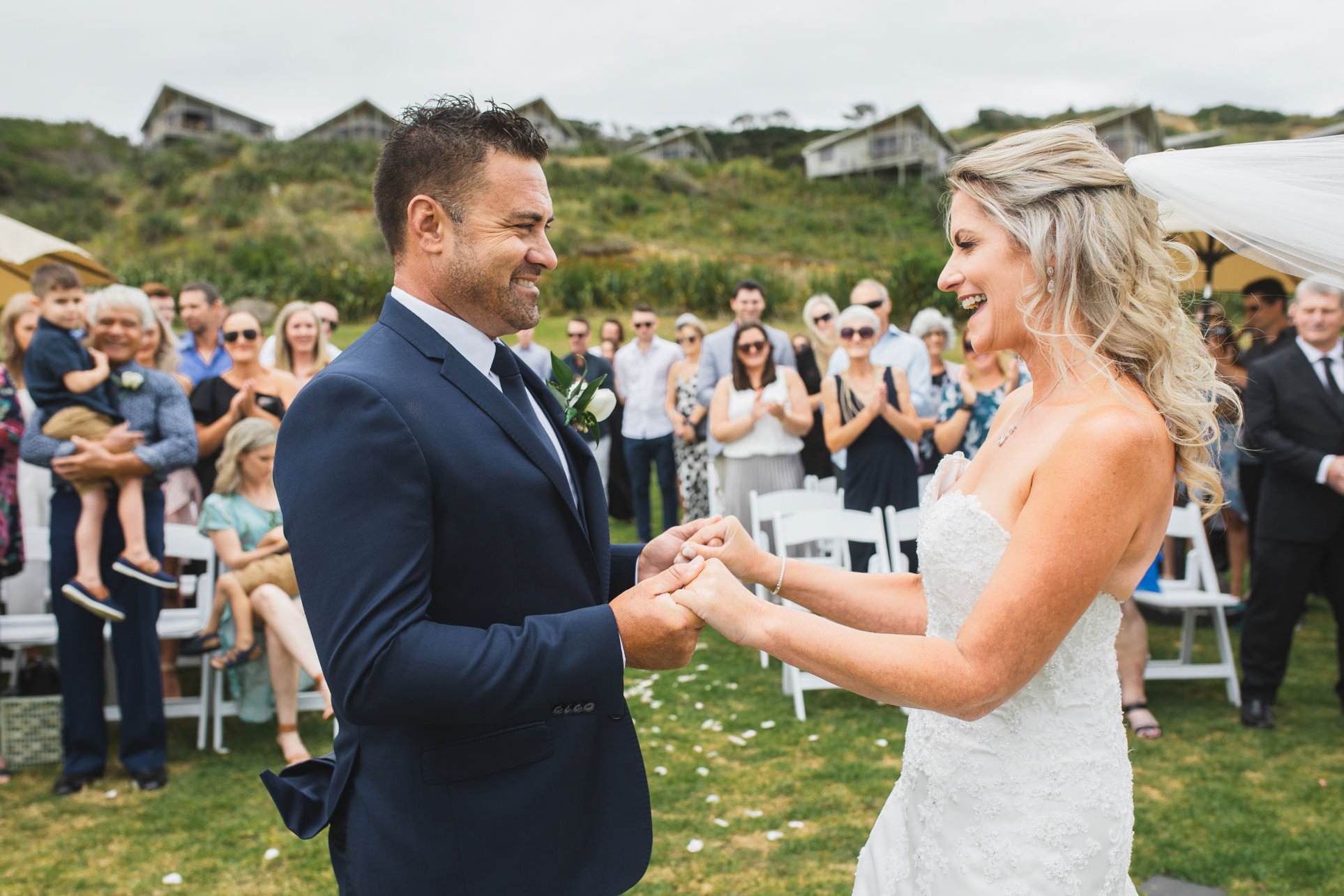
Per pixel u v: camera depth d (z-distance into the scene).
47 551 4.79
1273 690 4.35
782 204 57.88
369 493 1.33
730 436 5.60
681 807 3.56
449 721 1.33
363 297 29.47
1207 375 1.52
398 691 1.29
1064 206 1.45
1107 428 1.37
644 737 4.28
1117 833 1.57
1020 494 1.49
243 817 3.56
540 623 1.40
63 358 3.65
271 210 46.91
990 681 1.37
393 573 1.32
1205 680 5.06
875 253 44.62
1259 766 3.87
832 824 3.40
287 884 3.08
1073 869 1.54
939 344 6.40
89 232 46.50
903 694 1.38
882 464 5.13
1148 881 3.03
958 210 1.55
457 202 1.46
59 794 3.76
